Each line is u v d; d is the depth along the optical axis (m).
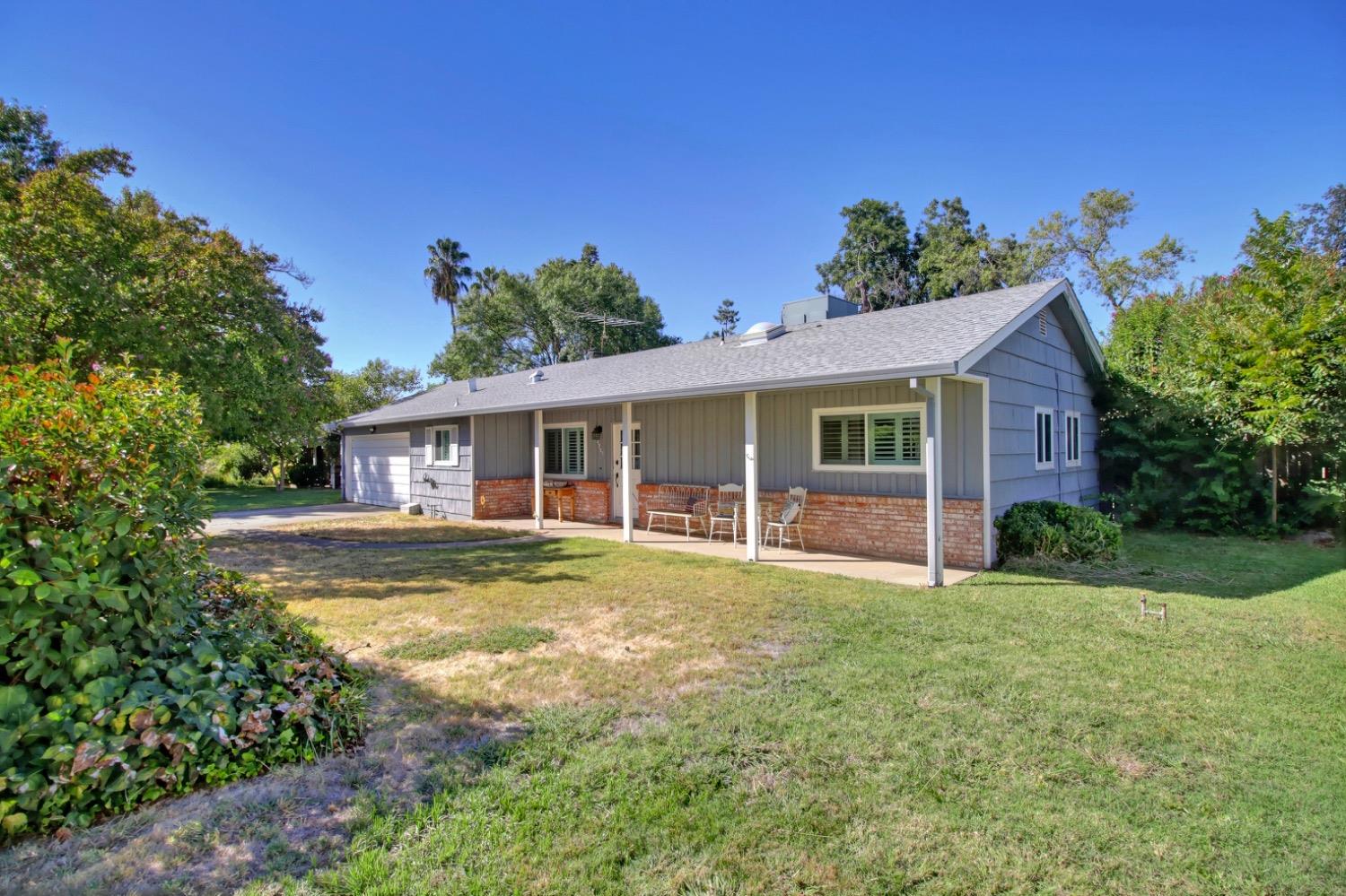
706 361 11.00
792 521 9.72
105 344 9.26
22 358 8.59
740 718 3.58
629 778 2.95
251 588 4.93
